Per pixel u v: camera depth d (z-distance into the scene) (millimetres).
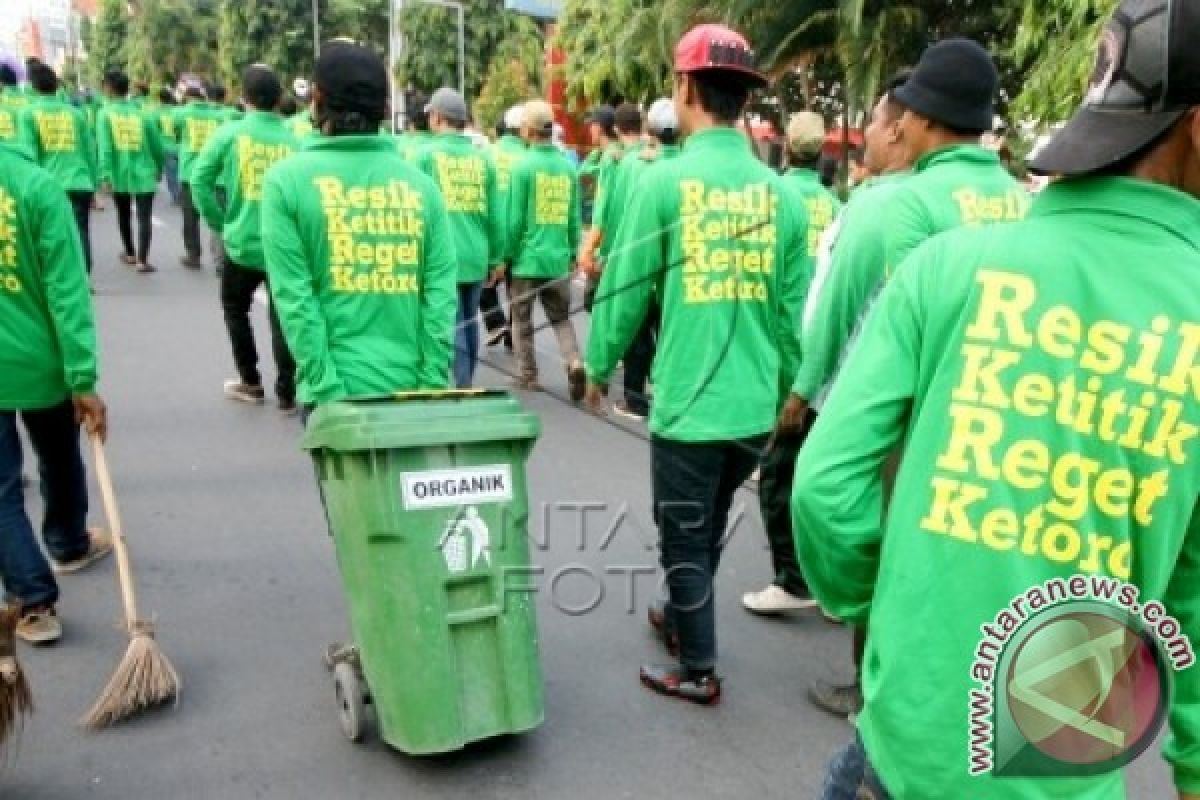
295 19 33344
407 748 2844
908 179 2871
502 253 6914
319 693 3416
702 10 11117
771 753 3191
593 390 3465
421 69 28719
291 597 4078
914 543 1389
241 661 3596
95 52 44688
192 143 11031
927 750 1383
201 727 3199
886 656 1416
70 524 4148
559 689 3521
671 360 3215
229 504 5000
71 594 4035
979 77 2824
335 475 2781
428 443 2701
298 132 9688
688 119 3289
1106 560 1316
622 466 5793
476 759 3092
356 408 2701
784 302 3395
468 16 29016
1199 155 1307
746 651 3857
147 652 3234
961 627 1353
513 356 8258
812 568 1546
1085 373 1308
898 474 1435
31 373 3486
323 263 3215
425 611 2771
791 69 10703
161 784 2914
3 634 2801
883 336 1470
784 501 3912
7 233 3279
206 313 9273
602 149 9641
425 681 2801
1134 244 1318
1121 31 1323
